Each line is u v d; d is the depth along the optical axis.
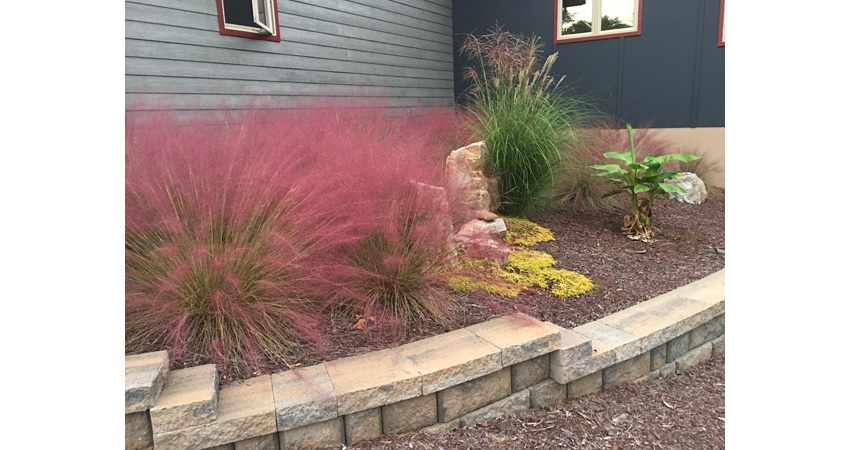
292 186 2.30
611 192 4.02
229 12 4.31
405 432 1.76
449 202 2.50
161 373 1.53
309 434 1.62
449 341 1.97
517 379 2.00
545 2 6.94
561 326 2.37
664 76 6.40
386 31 6.12
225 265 1.93
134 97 3.61
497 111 4.10
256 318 1.94
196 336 1.92
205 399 1.46
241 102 4.45
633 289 2.89
